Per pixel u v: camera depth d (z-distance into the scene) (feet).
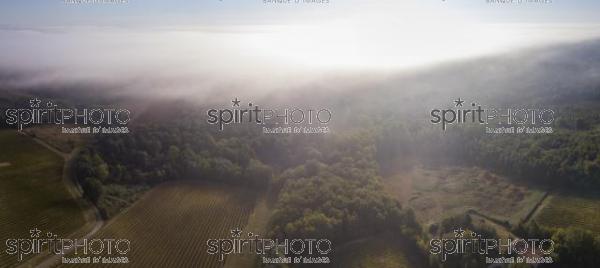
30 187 374.43
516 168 419.33
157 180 408.87
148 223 351.46
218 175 412.36
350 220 325.62
